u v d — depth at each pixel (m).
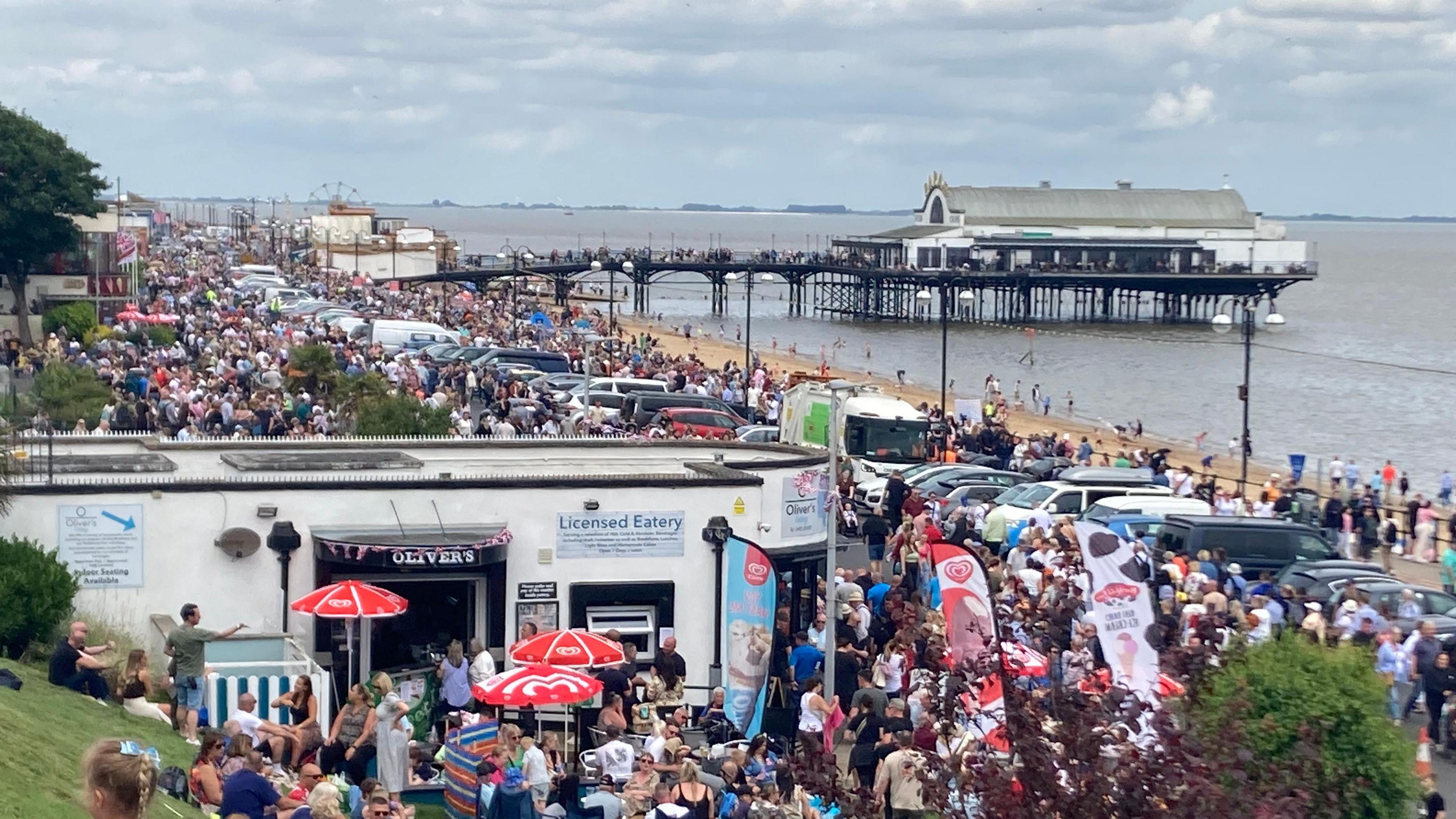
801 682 22.55
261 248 159.00
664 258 147.75
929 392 92.00
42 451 26.59
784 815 15.45
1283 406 96.38
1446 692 23.36
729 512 24.23
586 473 26.39
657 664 22.16
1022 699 12.05
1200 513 34.66
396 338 66.19
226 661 20.48
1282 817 11.44
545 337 81.06
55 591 19.73
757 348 116.88
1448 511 51.47
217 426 38.62
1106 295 151.00
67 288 70.25
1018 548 29.45
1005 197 147.50
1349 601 24.73
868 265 146.50
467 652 23.20
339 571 22.50
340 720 18.31
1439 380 114.00
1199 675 14.81
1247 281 144.12
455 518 23.09
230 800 13.33
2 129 67.31
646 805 17.19
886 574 31.56
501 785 16.09
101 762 7.09
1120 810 11.29
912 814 15.93
